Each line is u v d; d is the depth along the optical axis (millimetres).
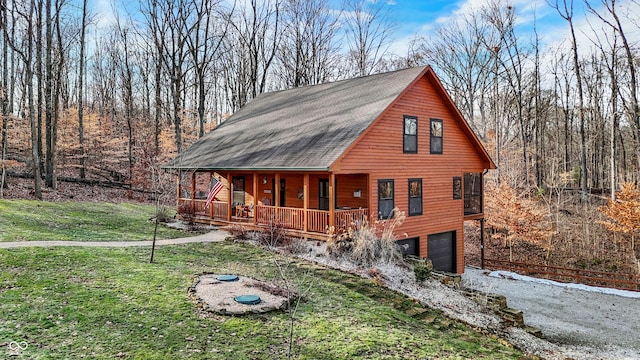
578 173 36312
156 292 8797
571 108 37844
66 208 19484
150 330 7043
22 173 26375
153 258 11766
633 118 24531
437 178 17922
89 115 32250
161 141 33094
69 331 6758
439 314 10398
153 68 42000
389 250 13891
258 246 14336
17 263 9781
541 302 15180
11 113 27953
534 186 29031
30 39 21453
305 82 36250
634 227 20141
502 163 30484
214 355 6434
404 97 16375
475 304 12320
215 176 22453
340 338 7559
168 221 19391
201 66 29000
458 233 18969
